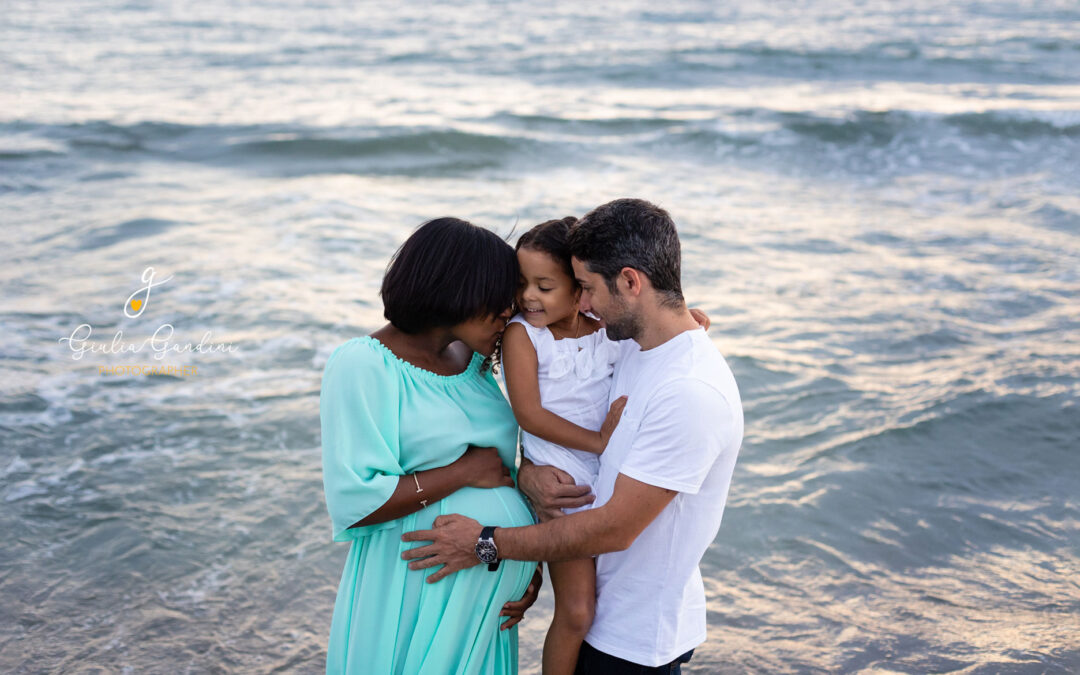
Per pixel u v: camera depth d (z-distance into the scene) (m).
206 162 13.12
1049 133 15.34
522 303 2.15
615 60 24.73
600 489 2.10
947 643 3.39
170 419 5.24
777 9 41.56
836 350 6.39
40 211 9.80
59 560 3.90
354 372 1.99
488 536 2.00
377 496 1.97
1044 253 8.75
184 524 4.20
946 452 4.94
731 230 9.53
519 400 2.17
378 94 19.28
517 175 12.71
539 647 3.39
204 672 3.25
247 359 6.09
